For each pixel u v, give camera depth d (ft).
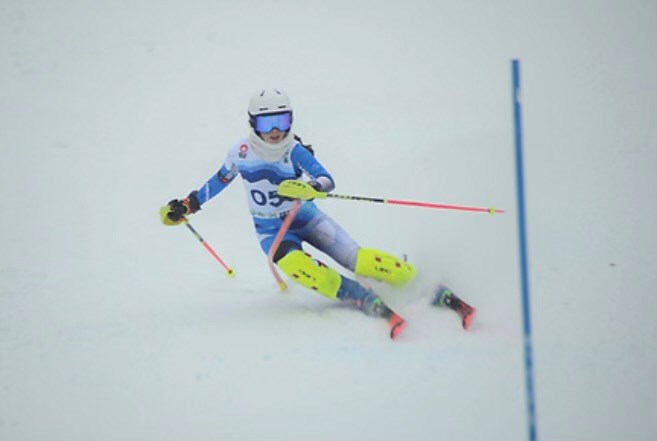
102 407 55.47
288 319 65.21
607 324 61.82
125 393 56.90
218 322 65.57
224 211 87.35
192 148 100.27
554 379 55.47
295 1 138.00
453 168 90.48
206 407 54.65
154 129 105.09
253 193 66.54
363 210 82.69
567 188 85.10
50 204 90.33
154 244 81.66
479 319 63.36
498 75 112.27
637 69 110.73
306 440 50.60
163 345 62.59
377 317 63.67
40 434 52.85
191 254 79.41
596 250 73.26
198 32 128.57
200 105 109.70
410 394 54.54
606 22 124.36
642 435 49.75
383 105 106.42
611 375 55.62
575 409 52.34
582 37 120.47
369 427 51.47
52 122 107.96
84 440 52.13
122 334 64.90
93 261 78.84
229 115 106.93
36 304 71.15
